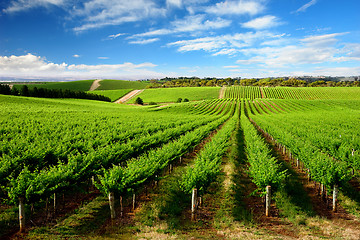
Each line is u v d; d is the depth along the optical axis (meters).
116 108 72.69
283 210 9.82
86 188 12.24
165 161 12.77
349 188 11.80
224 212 9.64
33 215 9.09
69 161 11.09
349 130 25.56
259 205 10.50
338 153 14.95
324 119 41.38
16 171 11.23
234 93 120.19
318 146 18.61
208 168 10.55
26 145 15.67
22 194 7.88
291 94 112.88
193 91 127.94
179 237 7.73
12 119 31.62
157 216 9.12
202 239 7.63
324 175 10.13
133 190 9.29
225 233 8.05
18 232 7.91
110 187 8.71
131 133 23.59
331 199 10.95
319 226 8.44
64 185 8.88
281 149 23.05
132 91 139.88
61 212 9.50
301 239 7.57
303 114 56.84
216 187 12.37
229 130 26.45
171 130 24.77
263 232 8.09
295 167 16.70
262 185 9.84
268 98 106.31
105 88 163.75
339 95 104.12
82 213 9.46
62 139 19.69
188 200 10.87
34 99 67.12
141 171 9.79
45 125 28.08
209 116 62.47
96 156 12.16
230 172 14.98
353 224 8.59
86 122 33.66
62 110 50.72
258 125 42.56
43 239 7.55
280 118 47.16
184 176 10.42
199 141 21.05
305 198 10.99
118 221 8.85
